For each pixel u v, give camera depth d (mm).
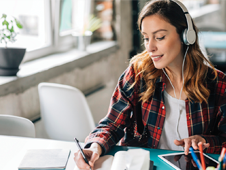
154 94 1236
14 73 1834
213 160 995
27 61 2311
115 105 1247
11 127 1346
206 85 1212
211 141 1122
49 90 1609
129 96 1252
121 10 3344
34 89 1963
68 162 984
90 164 931
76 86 2576
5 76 1815
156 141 1238
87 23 3010
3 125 1340
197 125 1209
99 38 3465
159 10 1044
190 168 949
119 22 3344
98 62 2971
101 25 3416
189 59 1176
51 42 2676
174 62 1177
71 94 1585
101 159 1009
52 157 1001
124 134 1313
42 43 2635
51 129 1724
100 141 1071
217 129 1252
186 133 1225
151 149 1100
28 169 936
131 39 3686
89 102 2850
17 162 987
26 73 1920
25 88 1866
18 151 1066
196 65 1186
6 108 1704
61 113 1648
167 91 1236
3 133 1342
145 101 1248
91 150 1014
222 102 1199
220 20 3568
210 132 1253
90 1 3201
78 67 2568
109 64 3240
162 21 1036
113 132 1174
